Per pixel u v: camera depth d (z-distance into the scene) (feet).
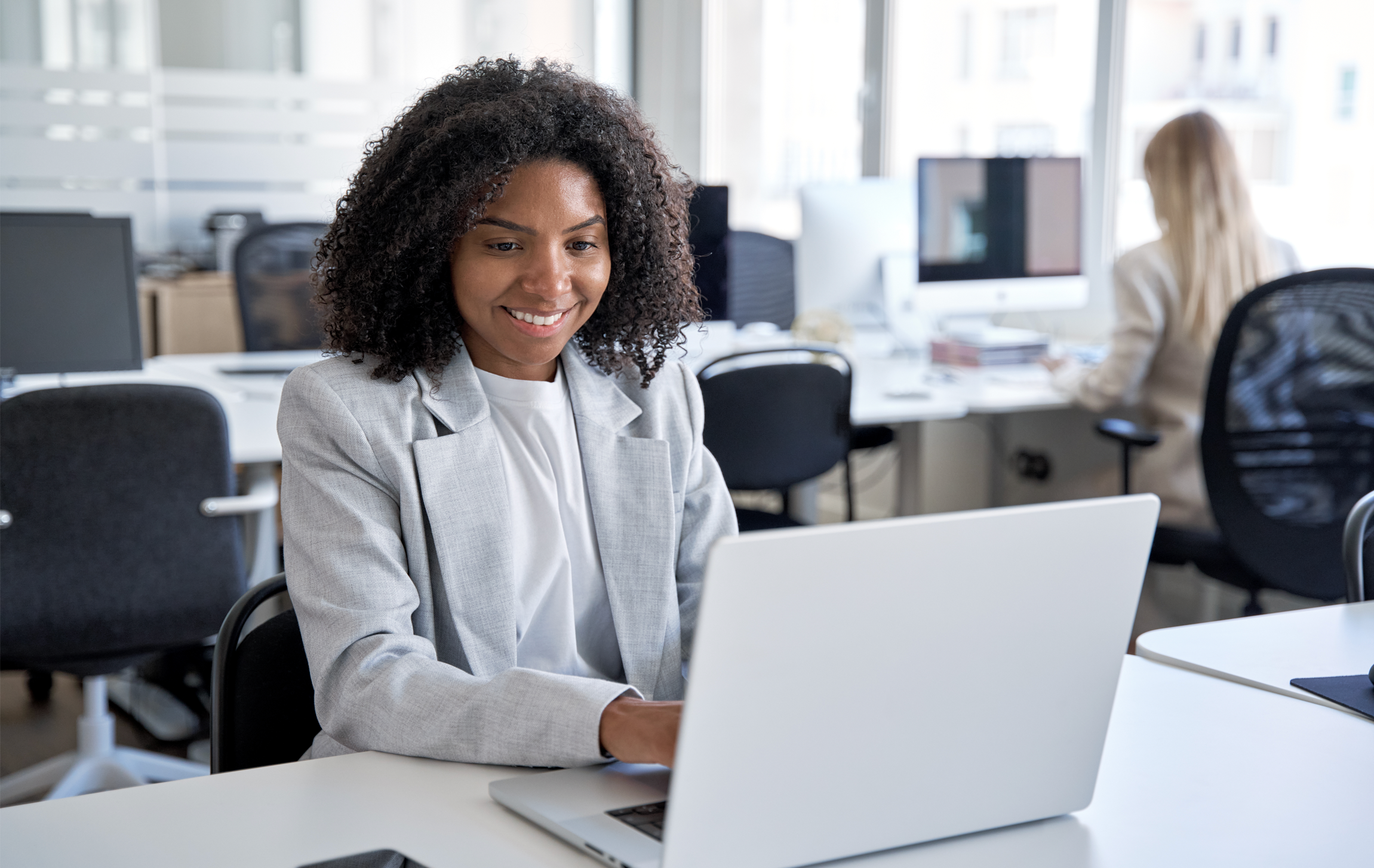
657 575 4.15
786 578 2.39
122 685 10.11
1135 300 10.02
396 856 2.71
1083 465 12.28
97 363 8.96
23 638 7.02
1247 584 8.91
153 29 17.65
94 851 2.71
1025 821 2.88
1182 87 12.50
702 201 10.75
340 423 3.73
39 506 6.89
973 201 11.73
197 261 17.62
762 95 18.43
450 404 3.95
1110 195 13.41
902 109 15.89
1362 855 2.77
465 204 3.78
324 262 4.05
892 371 11.74
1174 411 10.02
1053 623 2.74
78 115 17.37
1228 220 9.84
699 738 2.39
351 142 18.83
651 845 2.68
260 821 2.88
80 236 8.87
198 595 7.39
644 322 4.33
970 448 13.98
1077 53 13.56
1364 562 5.06
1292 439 8.36
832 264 12.17
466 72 4.14
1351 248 11.05
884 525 2.49
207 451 7.23
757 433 9.16
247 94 18.20
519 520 4.10
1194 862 2.73
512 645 3.88
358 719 3.35
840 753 2.56
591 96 4.05
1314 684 3.82
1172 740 3.43
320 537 3.65
